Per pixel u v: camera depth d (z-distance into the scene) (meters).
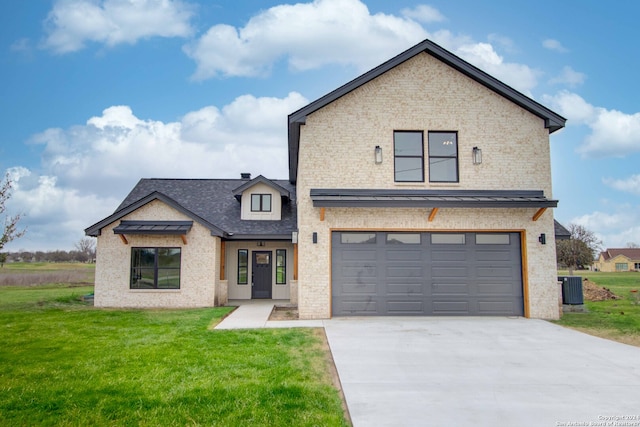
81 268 39.88
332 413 5.07
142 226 15.84
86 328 10.72
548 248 12.71
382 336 9.71
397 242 12.80
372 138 13.00
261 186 19.23
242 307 15.84
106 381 6.26
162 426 4.73
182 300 15.90
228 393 5.67
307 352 8.12
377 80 13.25
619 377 6.62
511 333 10.14
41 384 6.14
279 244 19.44
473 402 5.52
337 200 11.90
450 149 13.22
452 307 12.66
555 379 6.52
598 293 19.11
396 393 5.85
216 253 16.41
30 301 17.27
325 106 13.09
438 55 13.14
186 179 22.45
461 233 12.90
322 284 12.47
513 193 12.91
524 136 13.19
